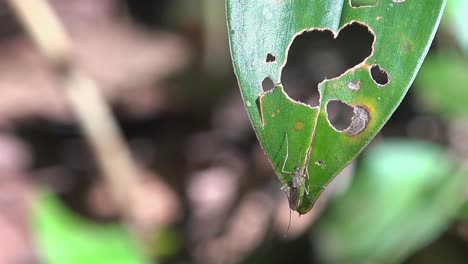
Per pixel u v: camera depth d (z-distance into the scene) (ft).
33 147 2.88
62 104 2.97
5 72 3.10
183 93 2.94
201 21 2.92
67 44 1.84
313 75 2.45
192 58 2.96
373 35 0.90
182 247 2.27
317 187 0.90
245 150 2.74
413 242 1.59
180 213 2.55
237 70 0.90
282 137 0.90
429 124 2.29
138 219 2.21
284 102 0.90
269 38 0.90
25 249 2.40
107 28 3.41
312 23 0.90
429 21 0.89
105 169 2.02
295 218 2.01
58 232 1.59
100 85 3.03
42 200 1.64
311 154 0.90
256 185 2.49
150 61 3.12
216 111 2.91
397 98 0.89
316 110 0.90
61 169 2.80
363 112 0.90
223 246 2.30
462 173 1.63
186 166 2.75
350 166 2.02
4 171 2.78
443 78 1.67
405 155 1.69
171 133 2.90
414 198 1.63
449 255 1.77
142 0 3.43
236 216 2.41
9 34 3.29
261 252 1.97
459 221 1.74
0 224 2.49
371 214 1.66
